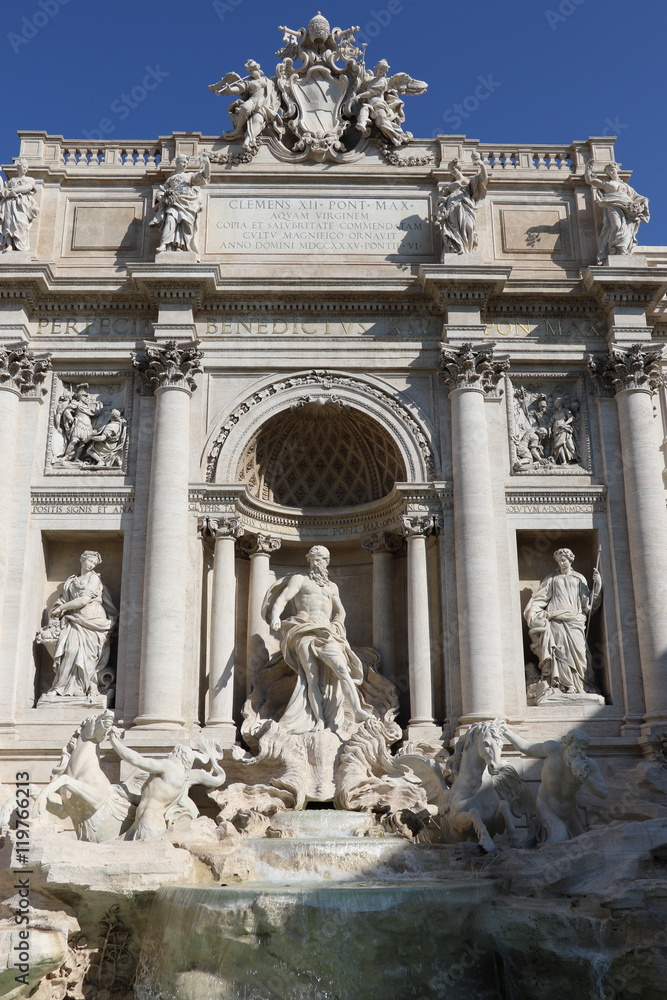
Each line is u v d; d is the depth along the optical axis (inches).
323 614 1176.8
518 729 1123.3
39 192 1311.5
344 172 1327.5
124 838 906.1
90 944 767.1
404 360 1259.2
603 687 1186.6
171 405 1200.2
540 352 1269.7
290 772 1054.4
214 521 1192.8
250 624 1235.9
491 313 1283.2
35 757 1099.9
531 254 1317.7
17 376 1214.3
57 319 1263.5
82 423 1234.6
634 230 1300.4
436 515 1201.4
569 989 703.1
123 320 1267.2
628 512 1198.9
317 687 1141.7
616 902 706.2
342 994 688.4
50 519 1190.9
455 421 1214.3
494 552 1163.9
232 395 1245.1
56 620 1165.7
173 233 1254.3
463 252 1269.7
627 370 1235.9
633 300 1264.8
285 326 1269.7
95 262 1291.8
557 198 1343.5
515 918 708.7
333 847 850.1
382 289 1259.2
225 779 1042.7
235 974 695.7
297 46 1384.1
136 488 1202.0
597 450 1248.8
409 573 1189.1
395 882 772.0
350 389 1251.2
